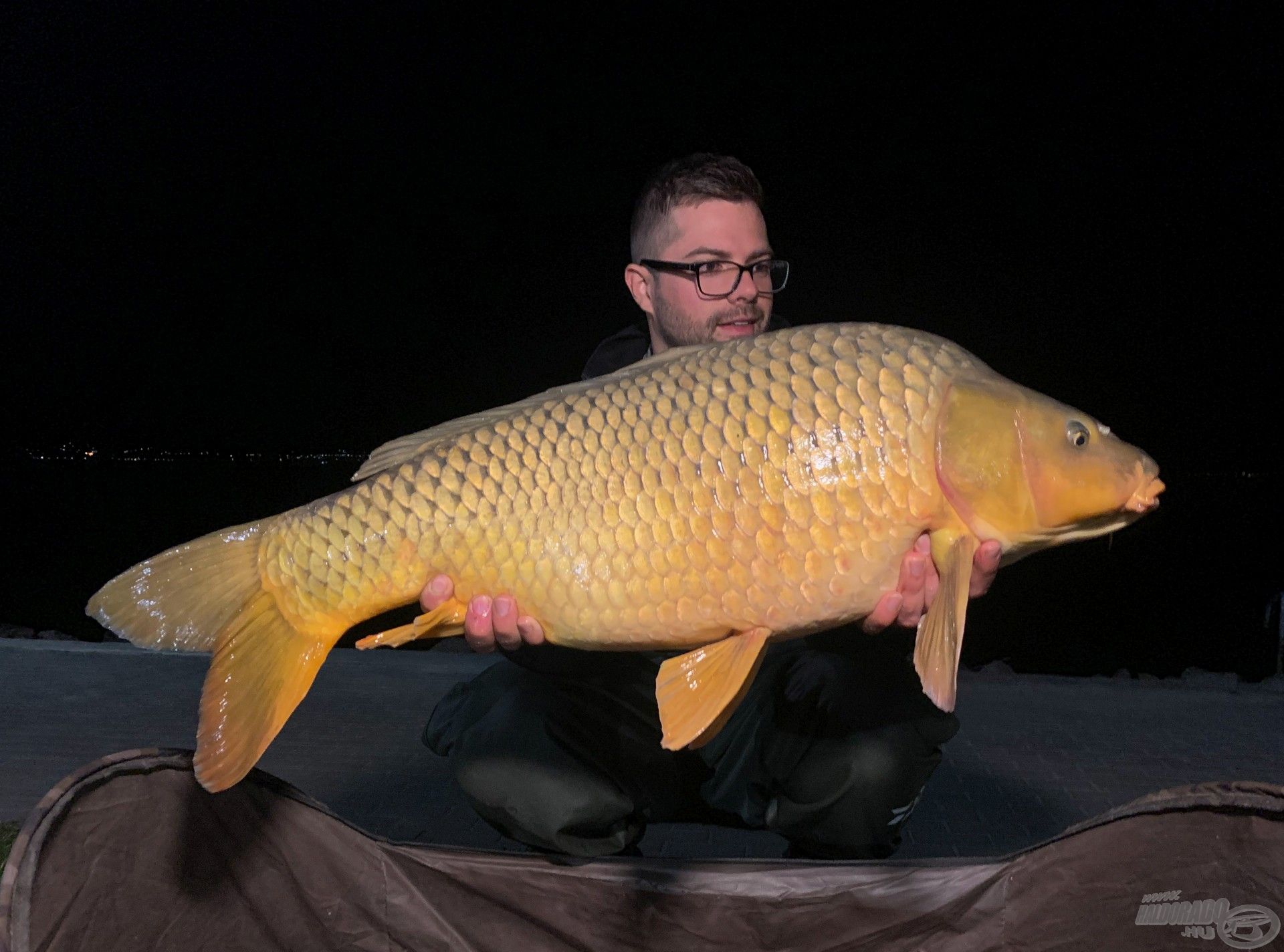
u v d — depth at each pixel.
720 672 0.80
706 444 0.79
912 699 1.01
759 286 1.09
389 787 1.56
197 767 0.78
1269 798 0.74
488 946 0.95
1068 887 0.84
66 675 2.16
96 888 0.79
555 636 0.83
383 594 0.83
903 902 0.90
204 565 0.84
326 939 0.93
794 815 1.05
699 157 1.10
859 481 0.79
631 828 1.08
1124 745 1.78
